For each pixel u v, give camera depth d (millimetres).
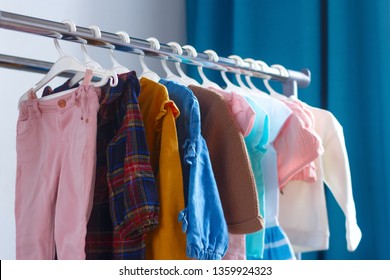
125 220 1153
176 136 1231
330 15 2076
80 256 1169
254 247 1477
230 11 2342
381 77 1979
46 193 1264
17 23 1188
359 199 2039
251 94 1571
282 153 1598
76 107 1217
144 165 1161
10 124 1840
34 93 1298
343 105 2047
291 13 2188
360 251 2039
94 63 1330
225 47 2373
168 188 1199
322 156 1700
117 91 1195
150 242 1233
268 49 2229
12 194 1844
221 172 1356
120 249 1186
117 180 1178
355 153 2045
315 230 1694
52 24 1236
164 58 1473
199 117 1258
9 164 1836
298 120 1558
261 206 1492
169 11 2383
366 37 2047
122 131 1184
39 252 1270
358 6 2068
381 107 1983
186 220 1187
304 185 1713
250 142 1471
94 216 1235
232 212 1341
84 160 1170
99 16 2105
